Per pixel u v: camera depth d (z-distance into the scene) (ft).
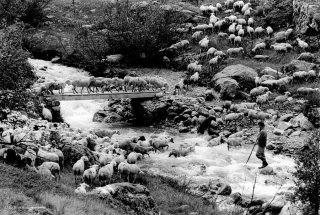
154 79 136.26
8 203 52.90
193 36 174.60
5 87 72.49
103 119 132.46
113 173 80.79
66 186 67.31
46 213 52.60
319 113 116.26
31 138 83.15
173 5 200.75
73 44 174.09
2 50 71.67
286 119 118.11
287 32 166.61
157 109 128.57
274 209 75.46
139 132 122.31
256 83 139.54
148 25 170.30
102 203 62.54
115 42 168.76
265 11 184.85
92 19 196.44
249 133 114.52
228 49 163.22
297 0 172.24
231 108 126.72
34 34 180.24
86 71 165.78
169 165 96.99
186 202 76.02
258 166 97.50
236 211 76.18
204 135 118.83
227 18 183.73
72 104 140.15
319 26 159.02
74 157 85.15
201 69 153.89
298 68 143.43
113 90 135.44
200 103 132.67
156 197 75.46
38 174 67.46
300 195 65.72
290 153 103.71
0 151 72.49
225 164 98.43
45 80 143.33
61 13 209.46
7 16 111.55
